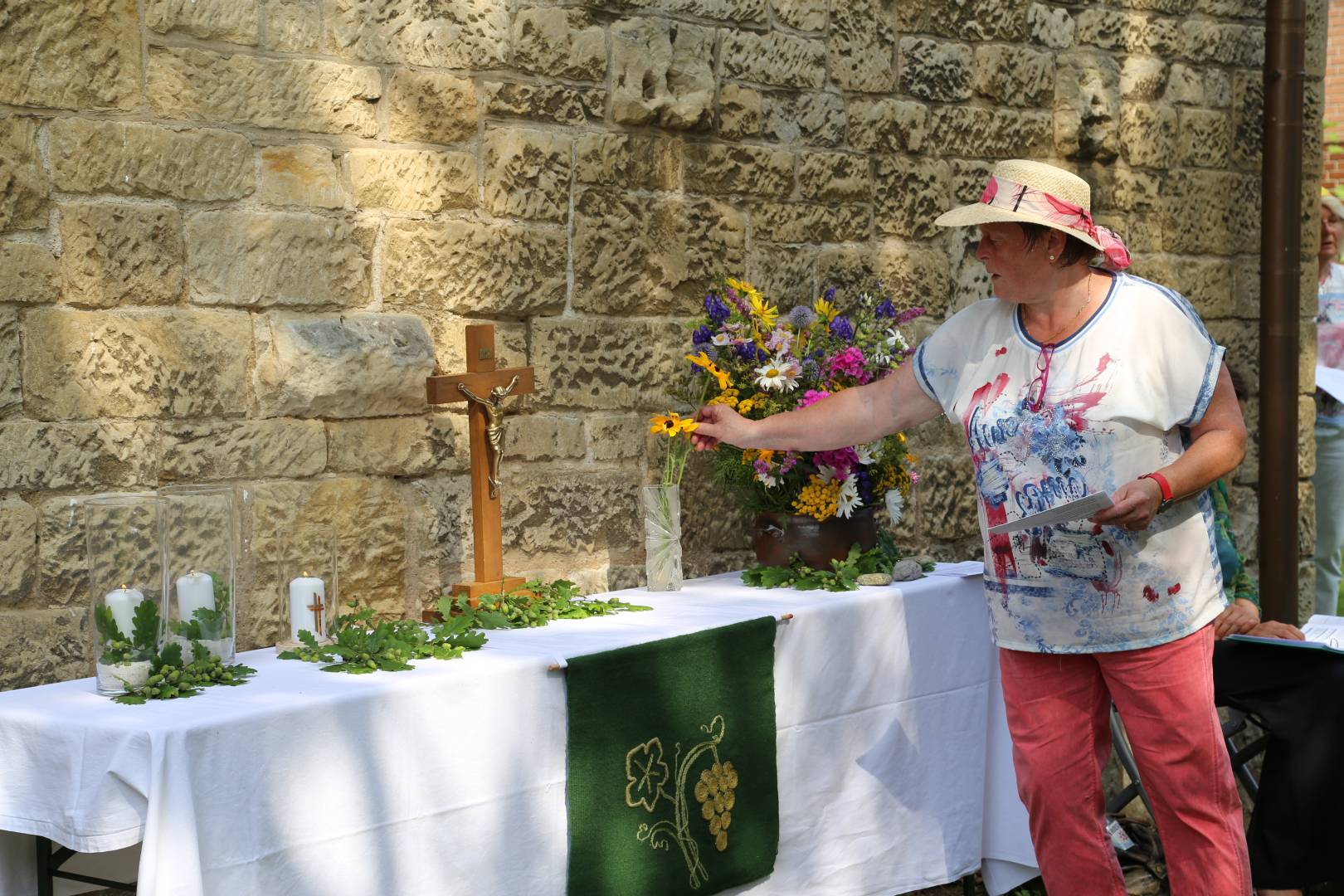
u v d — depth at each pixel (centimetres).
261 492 334
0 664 297
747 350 385
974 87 491
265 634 334
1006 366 311
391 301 358
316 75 342
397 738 267
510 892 287
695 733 319
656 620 337
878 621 370
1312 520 617
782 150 440
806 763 353
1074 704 318
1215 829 311
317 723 254
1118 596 302
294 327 340
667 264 414
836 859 362
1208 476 292
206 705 251
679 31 414
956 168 488
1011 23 500
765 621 337
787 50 439
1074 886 327
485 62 373
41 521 303
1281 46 548
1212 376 298
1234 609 372
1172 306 300
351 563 349
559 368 391
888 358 397
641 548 411
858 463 384
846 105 457
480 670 280
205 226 326
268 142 336
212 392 327
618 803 304
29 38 299
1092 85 522
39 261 302
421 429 361
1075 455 300
